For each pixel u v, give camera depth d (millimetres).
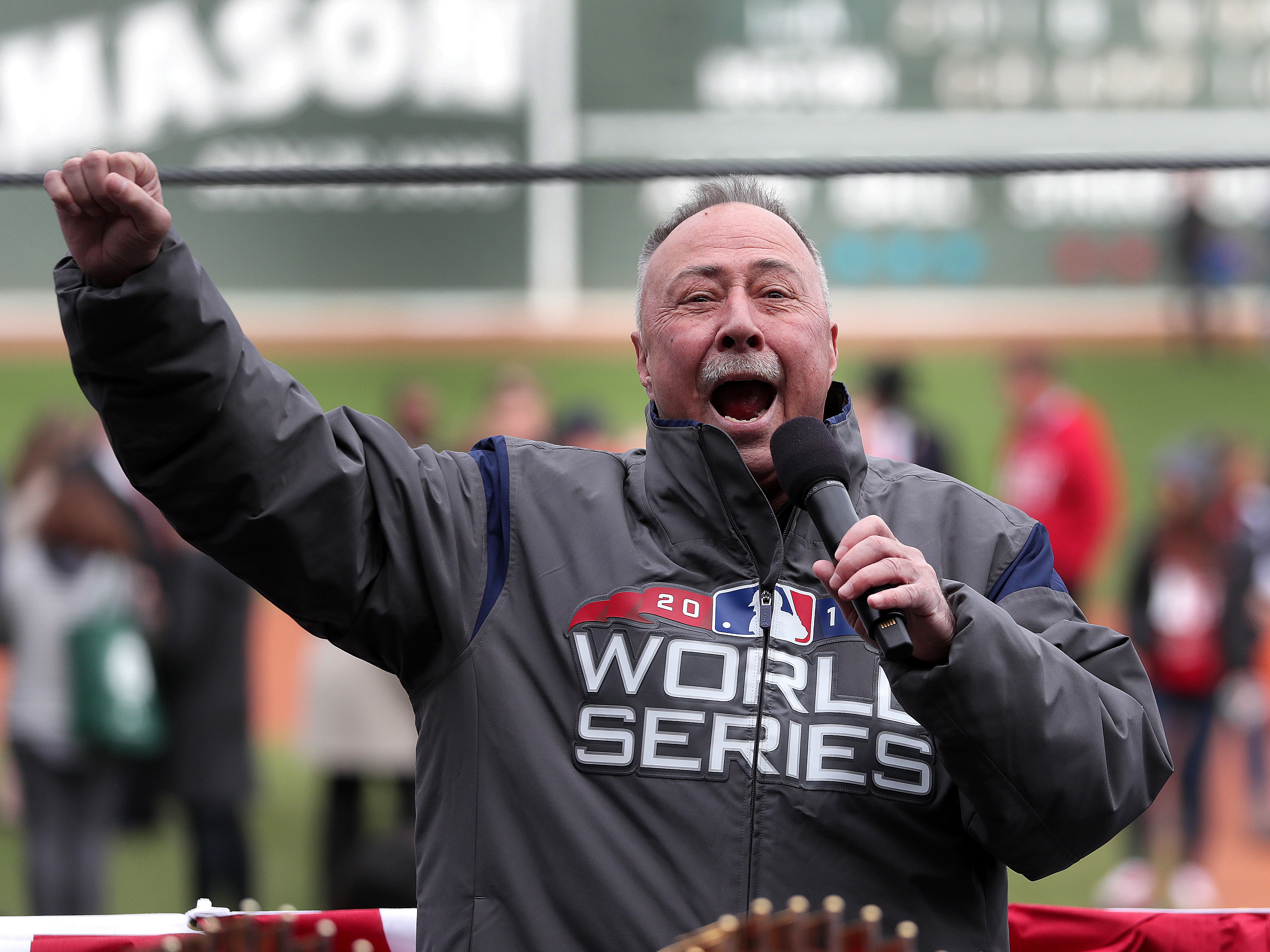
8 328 45031
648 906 5285
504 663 5629
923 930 5418
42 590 14234
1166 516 18500
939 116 46500
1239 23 45750
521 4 46156
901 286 46781
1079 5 46062
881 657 5199
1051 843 5289
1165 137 46062
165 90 45906
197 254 47312
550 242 47906
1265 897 18375
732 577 5738
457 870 5488
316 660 15156
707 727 5500
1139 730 5449
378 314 47156
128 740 14234
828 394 6434
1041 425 24234
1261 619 18359
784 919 3965
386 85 46094
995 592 5867
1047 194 46562
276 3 46000
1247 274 45594
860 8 46344
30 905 14141
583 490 5953
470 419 41219
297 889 17312
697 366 6012
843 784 5477
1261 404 42375
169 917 6605
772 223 6281
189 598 14531
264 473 5371
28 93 45438
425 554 5652
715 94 46469
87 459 14633
